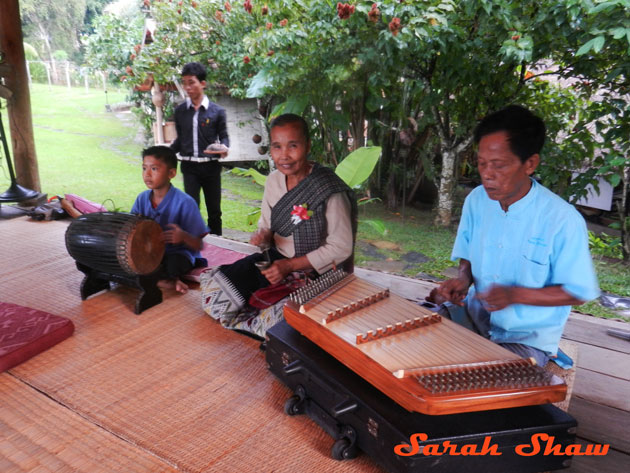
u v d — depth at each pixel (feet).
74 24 111.96
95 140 45.47
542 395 5.14
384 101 16.90
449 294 7.22
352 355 5.71
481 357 5.57
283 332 7.04
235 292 8.93
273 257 8.97
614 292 15.96
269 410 6.94
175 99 32.42
